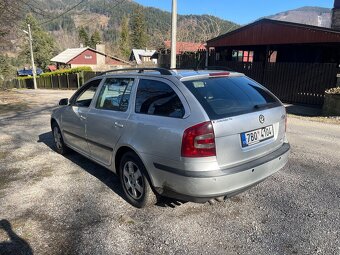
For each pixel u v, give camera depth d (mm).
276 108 3645
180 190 3066
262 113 3377
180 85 3248
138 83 3766
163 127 3158
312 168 4883
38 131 7953
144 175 3469
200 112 2969
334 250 2826
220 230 3178
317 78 12867
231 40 17078
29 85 43812
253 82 3949
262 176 3299
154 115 3373
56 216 3518
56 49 78250
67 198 3967
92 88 4723
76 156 5738
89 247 2943
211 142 2893
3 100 16656
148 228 3240
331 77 12375
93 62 52219
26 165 5266
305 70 13273
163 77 3461
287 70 13945
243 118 3137
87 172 4891
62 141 5668
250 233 3115
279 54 19531
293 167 4930
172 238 3057
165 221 3371
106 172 4871
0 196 4055
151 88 3564
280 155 3543
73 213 3582
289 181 4363
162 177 3213
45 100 16672
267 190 4074
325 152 5766
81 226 3303
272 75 14633
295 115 10641
